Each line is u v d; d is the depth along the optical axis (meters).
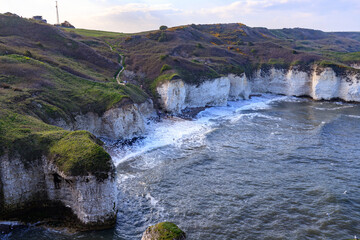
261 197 24.89
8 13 67.50
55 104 33.72
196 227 20.78
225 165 31.81
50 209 20.81
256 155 34.69
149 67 63.38
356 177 28.44
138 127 39.97
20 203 20.27
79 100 37.62
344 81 69.69
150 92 55.56
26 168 20.44
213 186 26.98
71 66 50.41
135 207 23.16
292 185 26.97
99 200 19.61
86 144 21.16
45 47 55.97
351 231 20.05
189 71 61.69
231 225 21.05
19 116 26.09
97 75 51.81
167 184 27.12
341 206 23.00
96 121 37.62
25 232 19.45
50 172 20.31
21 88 33.44
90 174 19.05
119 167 30.39
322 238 19.38
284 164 31.98
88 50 61.91
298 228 20.55
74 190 19.50
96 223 19.84
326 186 26.48
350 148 36.59
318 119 52.50
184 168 30.75
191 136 41.78
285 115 56.00
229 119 52.62
